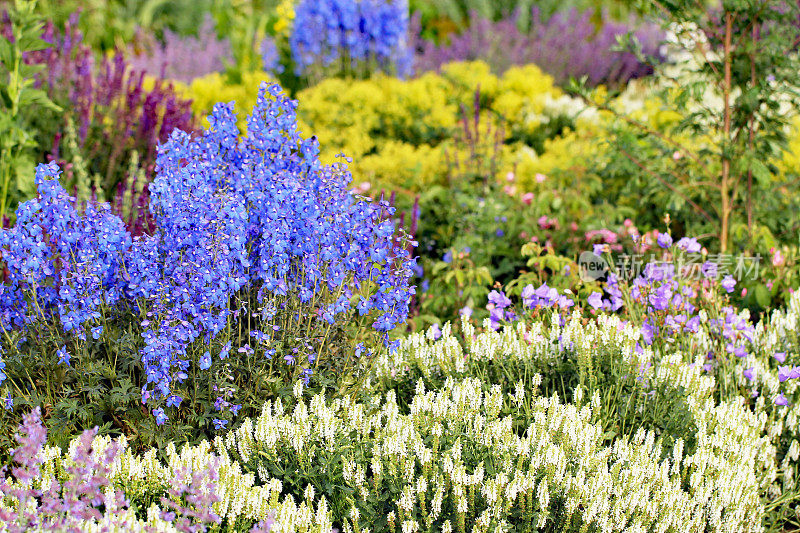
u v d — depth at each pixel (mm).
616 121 6172
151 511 2533
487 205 5426
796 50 5031
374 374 3656
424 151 6625
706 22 5141
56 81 5816
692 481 3086
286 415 3059
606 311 4367
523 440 3006
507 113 7406
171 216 3152
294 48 8359
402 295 3414
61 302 3266
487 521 2773
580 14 12086
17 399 3129
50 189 3139
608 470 3254
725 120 5156
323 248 3340
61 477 2797
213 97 7578
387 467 2957
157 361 3113
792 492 3607
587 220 5496
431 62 9375
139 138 5668
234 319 3297
